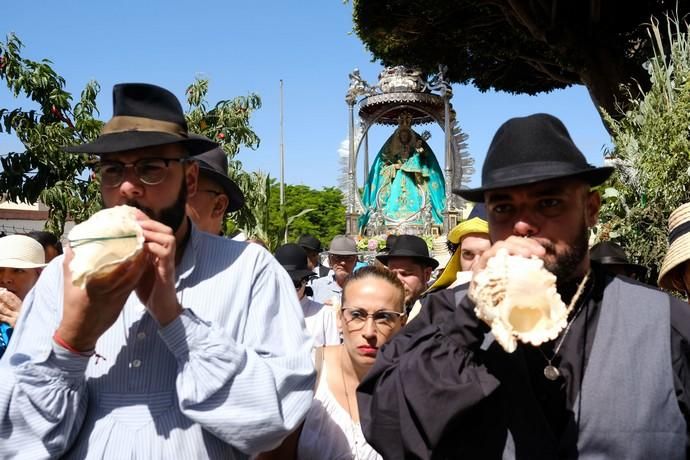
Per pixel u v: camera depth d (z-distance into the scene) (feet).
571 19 36.47
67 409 6.25
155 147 6.72
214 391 6.26
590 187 6.82
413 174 80.43
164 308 6.22
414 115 83.20
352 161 79.77
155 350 6.77
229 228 36.50
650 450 5.85
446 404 6.07
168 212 6.84
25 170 30.58
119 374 6.71
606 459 5.88
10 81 30.32
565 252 6.22
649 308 6.33
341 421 9.23
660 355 6.08
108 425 6.53
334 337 16.33
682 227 9.63
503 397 6.20
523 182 6.01
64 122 31.91
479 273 5.63
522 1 36.99
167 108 7.04
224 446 6.79
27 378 6.14
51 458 6.25
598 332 6.30
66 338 6.04
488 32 44.65
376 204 80.38
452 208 76.23
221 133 35.01
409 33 45.29
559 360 6.28
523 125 6.41
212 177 11.04
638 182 15.71
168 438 6.50
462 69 49.93
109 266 5.64
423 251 16.72
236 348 6.44
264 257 7.62
